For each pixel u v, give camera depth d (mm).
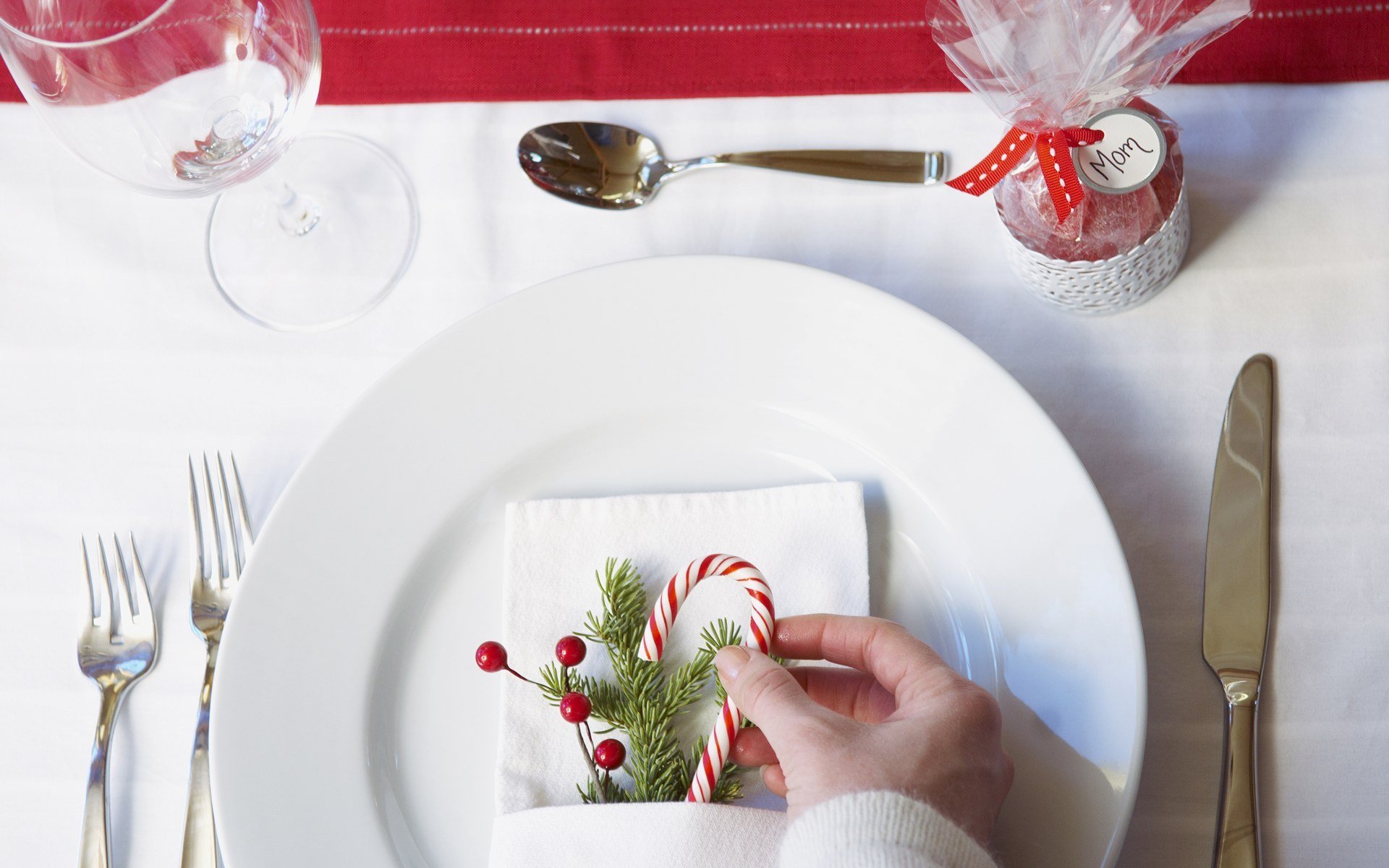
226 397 663
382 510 622
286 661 606
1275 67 653
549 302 630
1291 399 625
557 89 683
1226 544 609
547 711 605
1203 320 638
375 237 675
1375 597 604
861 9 679
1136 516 623
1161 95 659
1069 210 585
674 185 674
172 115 608
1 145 689
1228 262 641
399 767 608
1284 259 639
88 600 635
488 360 631
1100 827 569
